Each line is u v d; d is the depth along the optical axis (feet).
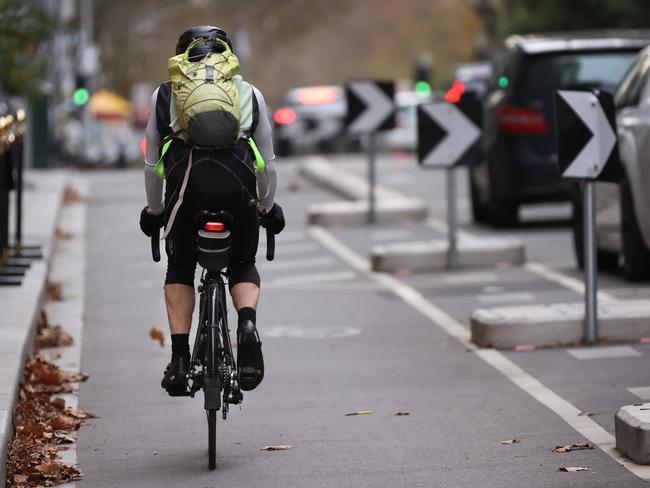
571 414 79.00
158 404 85.56
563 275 137.49
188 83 67.21
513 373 91.40
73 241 177.37
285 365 97.04
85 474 69.41
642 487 63.41
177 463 71.10
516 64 172.65
